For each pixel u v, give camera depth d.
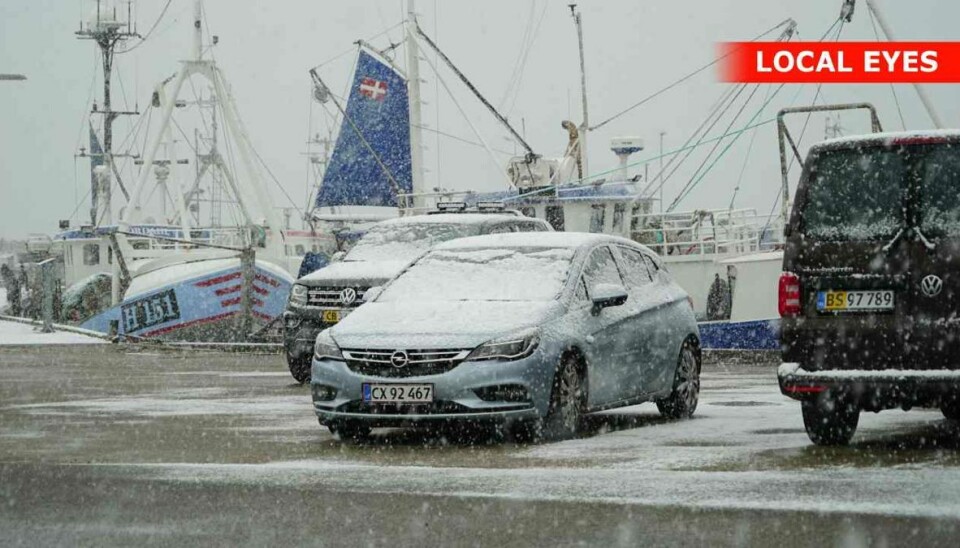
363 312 15.48
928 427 15.58
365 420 14.45
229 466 12.35
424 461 12.93
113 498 10.52
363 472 11.87
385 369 14.45
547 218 42.47
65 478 11.58
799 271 13.13
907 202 12.87
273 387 22.69
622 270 17.05
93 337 38.84
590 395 15.37
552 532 8.96
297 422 16.83
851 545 8.35
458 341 14.36
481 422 14.21
